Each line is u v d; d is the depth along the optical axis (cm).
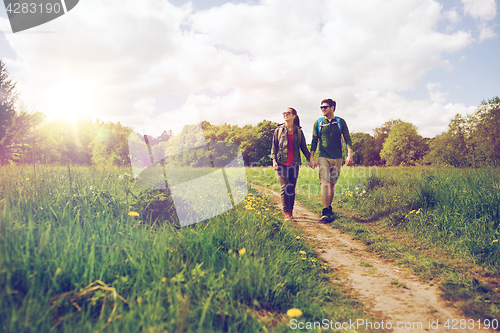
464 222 395
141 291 160
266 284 197
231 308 166
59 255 170
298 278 239
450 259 313
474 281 249
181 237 237
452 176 605
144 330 125
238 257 231
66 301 145
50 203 257
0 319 118
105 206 265
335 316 191
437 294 229
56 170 383
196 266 197
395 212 511
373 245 371
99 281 154
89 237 203
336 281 257
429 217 445
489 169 672
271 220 411
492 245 315
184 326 126
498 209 389
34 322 120
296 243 345
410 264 301
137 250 197
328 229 461
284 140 502
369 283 253
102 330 124
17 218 205
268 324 166
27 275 148
